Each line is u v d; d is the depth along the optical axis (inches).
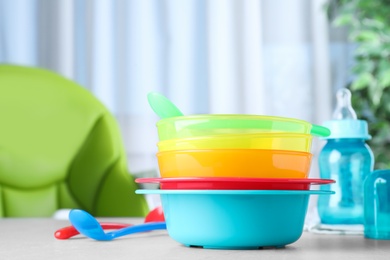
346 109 39.2
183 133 25.5
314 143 121.7
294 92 129.4
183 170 25.4
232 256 22.2
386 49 118.1
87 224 28.6
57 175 79.4
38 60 122.8
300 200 25.6
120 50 124.6
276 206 24.8
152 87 125.5
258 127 24.9
